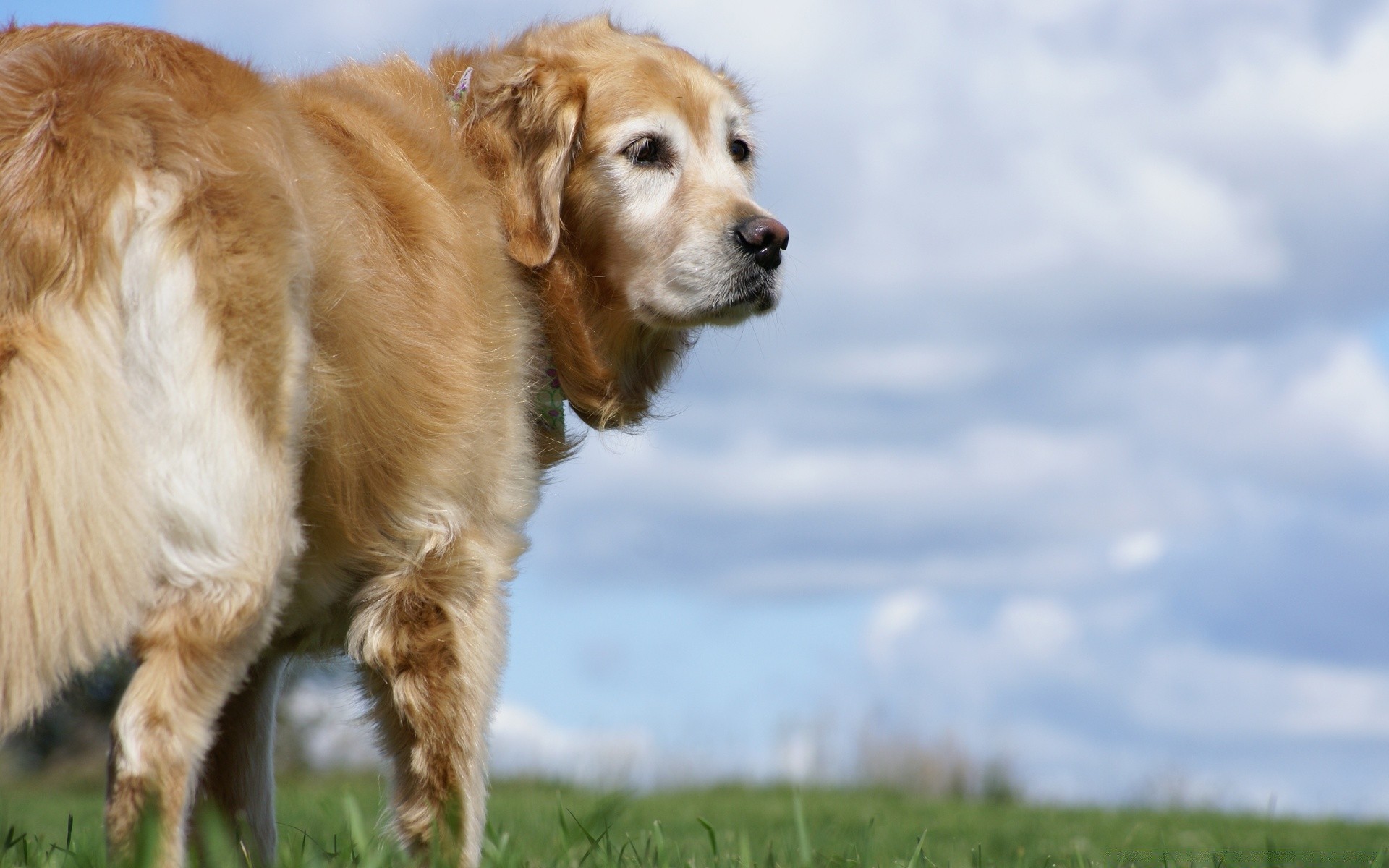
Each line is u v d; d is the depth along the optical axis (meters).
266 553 2.85
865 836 4.71
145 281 2.73
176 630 2.75
